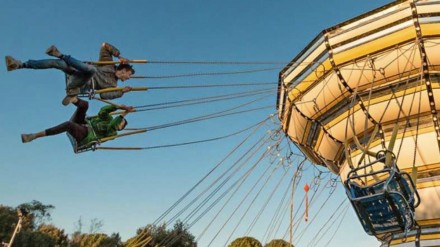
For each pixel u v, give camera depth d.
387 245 12.28
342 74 12.11
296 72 13.52
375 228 9.45
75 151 8.88
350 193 9.58
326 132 13.62
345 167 13.55
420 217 11.43
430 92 11.22
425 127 11.52
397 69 11.47
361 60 11.83
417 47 11.09
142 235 14.91
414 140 11.55
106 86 8.80
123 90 9.03
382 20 11.46
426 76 11.24
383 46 11.46
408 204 8.78
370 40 11.61
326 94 12.77
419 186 11.47
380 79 11.79
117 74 8.98
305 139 14.79
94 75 8.55
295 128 14.77
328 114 13.25
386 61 11.52
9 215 38.72
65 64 7.90
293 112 14.24
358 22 12.00
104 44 8.91
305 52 13.20
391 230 9.26
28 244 38.59
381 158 9.31
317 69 12.70
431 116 11.48
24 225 42.72
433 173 11.42
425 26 10.93
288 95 14.04
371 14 11.87
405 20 11.16
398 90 11.66
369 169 11.91
